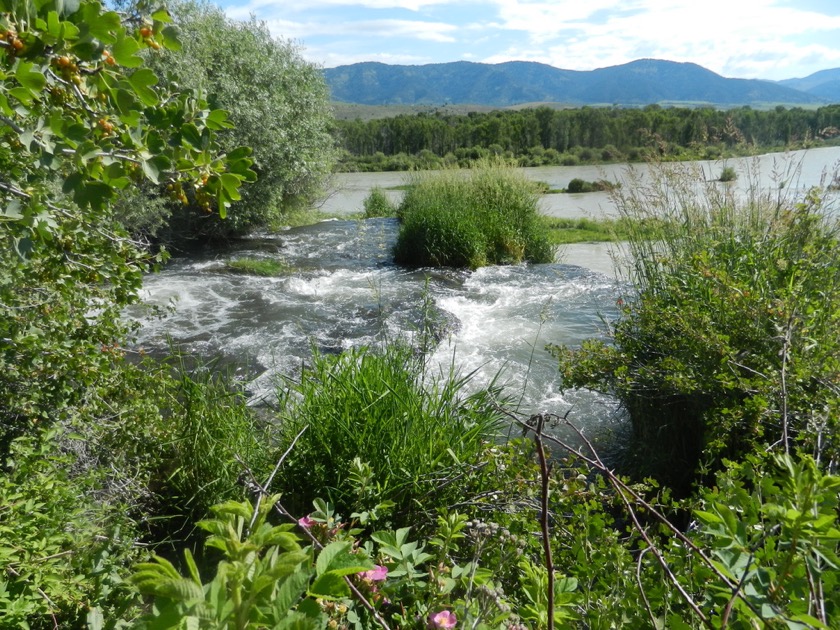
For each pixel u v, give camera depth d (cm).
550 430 514
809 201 421
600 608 157
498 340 775
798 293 344
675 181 516
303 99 1620
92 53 155
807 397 284
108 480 339
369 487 296
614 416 532
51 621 188
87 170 175
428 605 150
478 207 1373
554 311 892
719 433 341
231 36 1491
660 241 525
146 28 187
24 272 283
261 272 1139
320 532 171
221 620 69
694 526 242
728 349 341
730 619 128
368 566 90
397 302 931
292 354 714
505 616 132
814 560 114
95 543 242
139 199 937
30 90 153
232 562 75
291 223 1775
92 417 339
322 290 1020
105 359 328
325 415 361
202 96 204
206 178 197
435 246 1215
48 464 258
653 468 418
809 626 106
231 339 764
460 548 251
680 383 360
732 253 433
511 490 290
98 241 305
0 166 223
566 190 2400
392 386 375
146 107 189
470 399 388
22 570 187
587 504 235
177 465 382
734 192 498
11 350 296
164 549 344
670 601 156
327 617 121
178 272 1145
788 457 118
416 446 338
